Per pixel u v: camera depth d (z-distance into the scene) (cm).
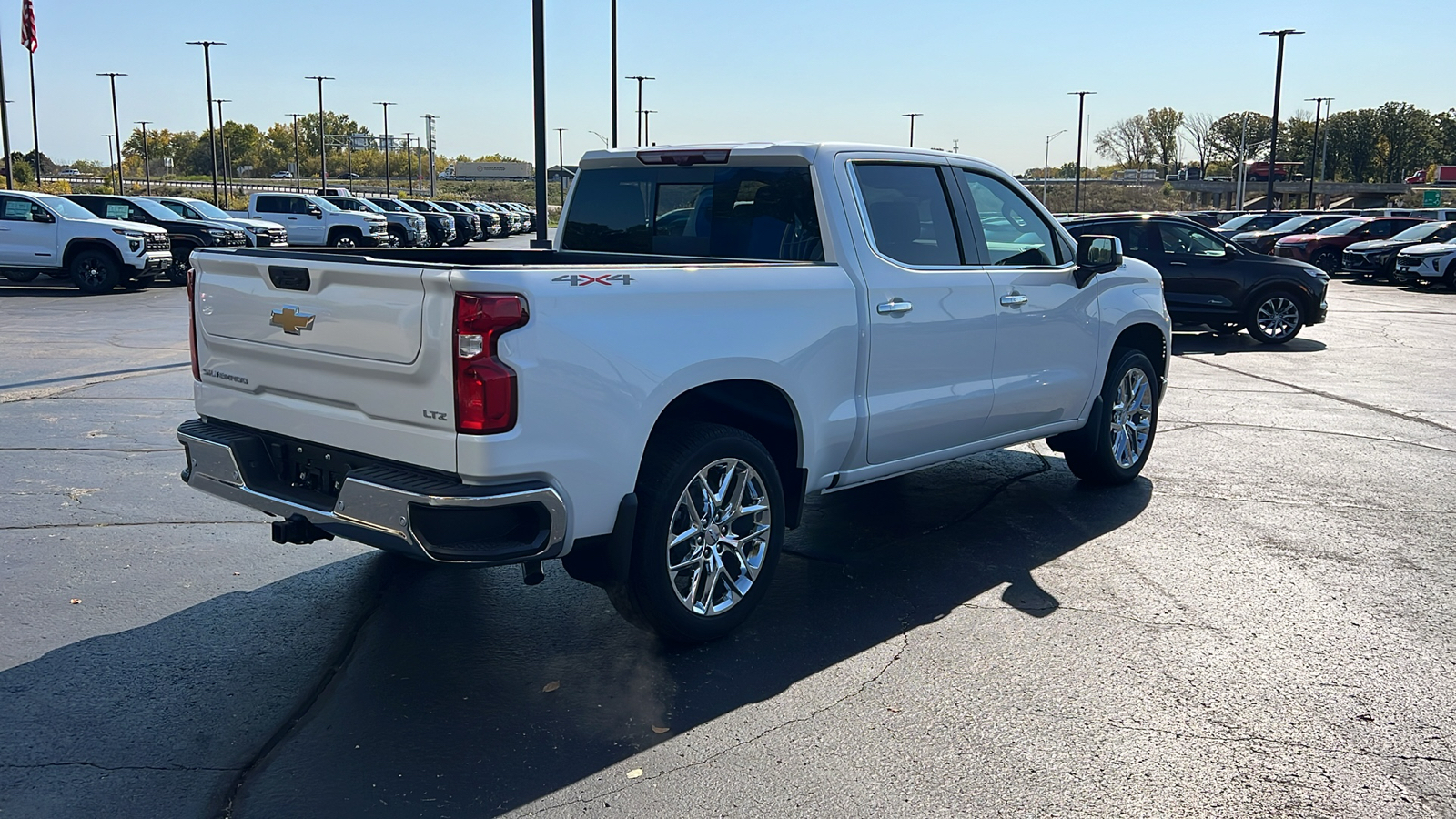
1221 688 424
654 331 417
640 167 579
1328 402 1070
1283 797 345
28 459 757
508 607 505
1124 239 1594
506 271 375
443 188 13700
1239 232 3888
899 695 417
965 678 432
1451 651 461
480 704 406
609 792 346
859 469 532
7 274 2314
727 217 546
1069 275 646
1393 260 2870
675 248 568
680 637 453
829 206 509
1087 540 614
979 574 555
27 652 445
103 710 396
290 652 451
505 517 383
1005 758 369
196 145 15938
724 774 357
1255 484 741
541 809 335
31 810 329
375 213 3659
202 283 472
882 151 544
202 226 2380
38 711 394
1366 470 785
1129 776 357
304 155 16312
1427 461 812
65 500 658
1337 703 411
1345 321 1911
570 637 471
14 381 1075
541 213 1462
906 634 477
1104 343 680
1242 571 561
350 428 412
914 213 553
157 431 851
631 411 409
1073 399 665
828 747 376
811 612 503
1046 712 404
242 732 382
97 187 7425
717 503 457
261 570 549
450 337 372
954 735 385
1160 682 429
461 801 339
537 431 383
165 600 505
